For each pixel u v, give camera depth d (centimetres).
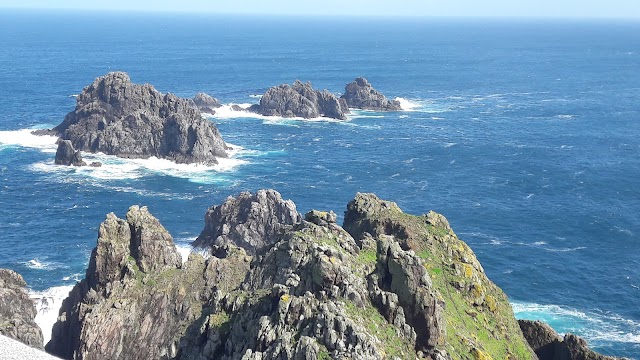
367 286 6084
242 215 13112
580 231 15450
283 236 7712
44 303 10812
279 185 18425
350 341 5306
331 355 5241
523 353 7162
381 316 5878
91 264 9362
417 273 6056
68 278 12081
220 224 13162
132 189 17538
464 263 7919
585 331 10769
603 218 16325
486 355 6278
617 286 12519
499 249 14188
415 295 5925
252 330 5822
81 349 8194
